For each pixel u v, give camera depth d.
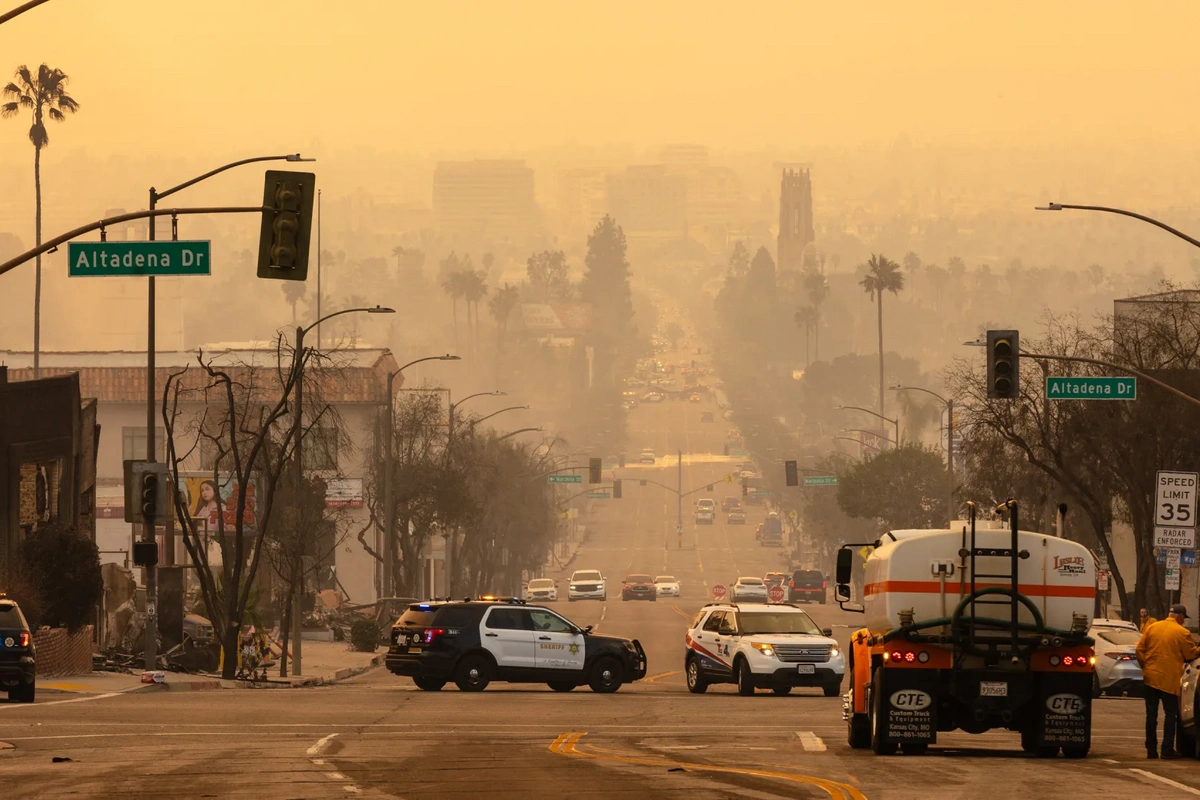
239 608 129.62
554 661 113.25
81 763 57.78
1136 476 154.88
